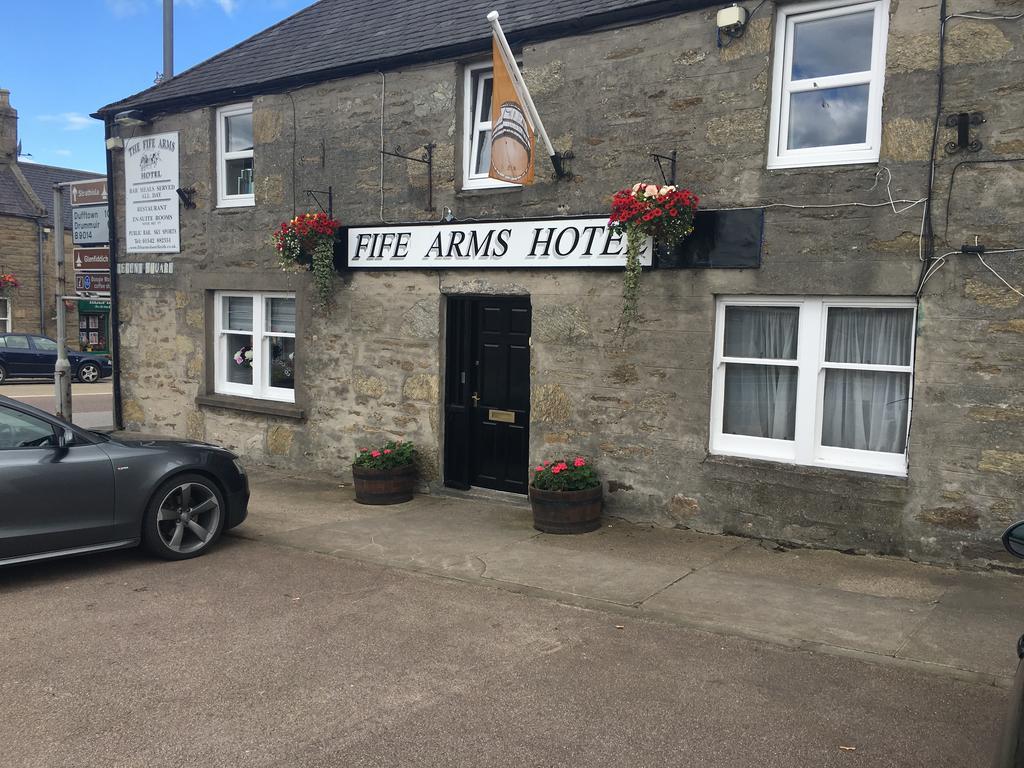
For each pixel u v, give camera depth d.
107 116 11.62
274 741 3.60
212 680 4.23
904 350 6.36
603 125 7.39
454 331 8.68
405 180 8.75
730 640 4.79
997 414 5.79
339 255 9.20
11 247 26.05
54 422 6.02
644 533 7.10
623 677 4.28
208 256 10.67
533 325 7.85
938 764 3.43
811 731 3.71
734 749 3.55
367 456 8.48
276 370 10.41
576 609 5.34
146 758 3.45
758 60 6.59
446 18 9.02
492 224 7.99
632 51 7.20
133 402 11.84
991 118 5.72
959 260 5.85
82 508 5.89
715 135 6.81
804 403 6.66
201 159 10.66
